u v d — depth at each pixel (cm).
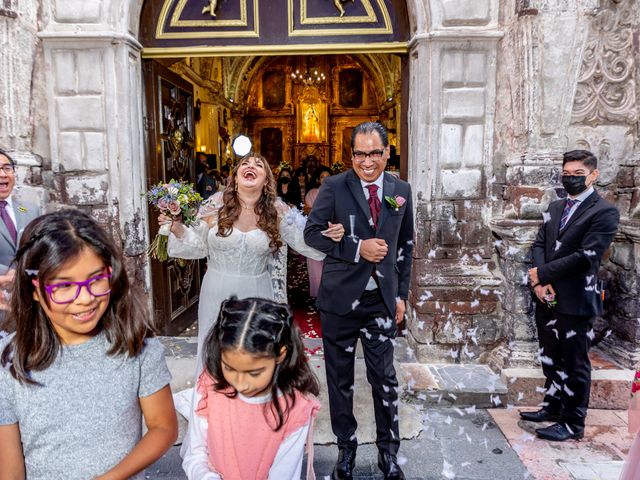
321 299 248
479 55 360
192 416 139
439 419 311
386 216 240
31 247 103
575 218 274
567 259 266
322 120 1797
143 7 389
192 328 472
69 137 366
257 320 123
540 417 301
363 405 318
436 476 252
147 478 249
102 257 108
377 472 258
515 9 343
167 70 434
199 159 720
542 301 286
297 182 823
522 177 342
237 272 270
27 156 353
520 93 345
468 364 369
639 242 330
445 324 368
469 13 354
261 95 1828
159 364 123
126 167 371
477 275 368
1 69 336
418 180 374
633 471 182
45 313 109
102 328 115
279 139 1842
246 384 124
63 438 110
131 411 117
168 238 272
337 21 391
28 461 110
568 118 342
